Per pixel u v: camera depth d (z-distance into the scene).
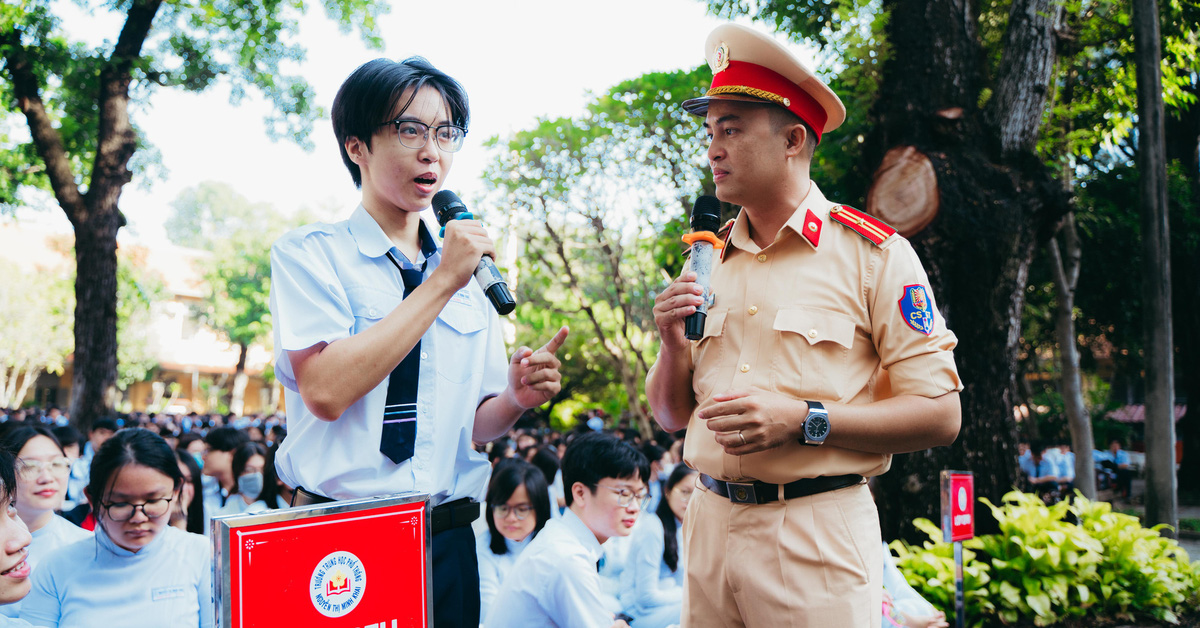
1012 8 5.39
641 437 12.38
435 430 1.85
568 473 3.25
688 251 2.15
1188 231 15.17
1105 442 19.17
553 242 12.79
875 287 1.85
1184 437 16.11
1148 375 5.96
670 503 4.40
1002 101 5.28
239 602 1.35
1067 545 4.98
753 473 1.81
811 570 1.77
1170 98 9.93
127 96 10.95
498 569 4.05
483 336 2.04
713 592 1.91
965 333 5.13
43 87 11.18
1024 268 5.27
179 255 39.12
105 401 10.59
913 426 1.75
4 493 1.69
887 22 5.43
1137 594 5.13
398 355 1.62
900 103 5.34
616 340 13.77
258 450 4.86
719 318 1.96
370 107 1.82
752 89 1.86
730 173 1.89
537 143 11.96
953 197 5.04
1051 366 19.06
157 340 35.06
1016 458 5.28
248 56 11.30
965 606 4.79
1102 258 14.53
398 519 1.53
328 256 1.80
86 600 2.66
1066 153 6.98
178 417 19.73
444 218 2.02
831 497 1.80
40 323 29.97
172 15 11.27
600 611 2.81
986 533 5.22
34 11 10.43
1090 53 7.69
